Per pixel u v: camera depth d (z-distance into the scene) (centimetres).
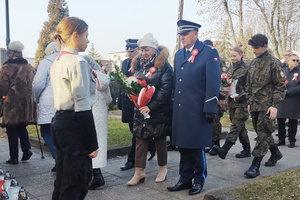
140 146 416
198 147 376
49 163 520
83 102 241
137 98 395
